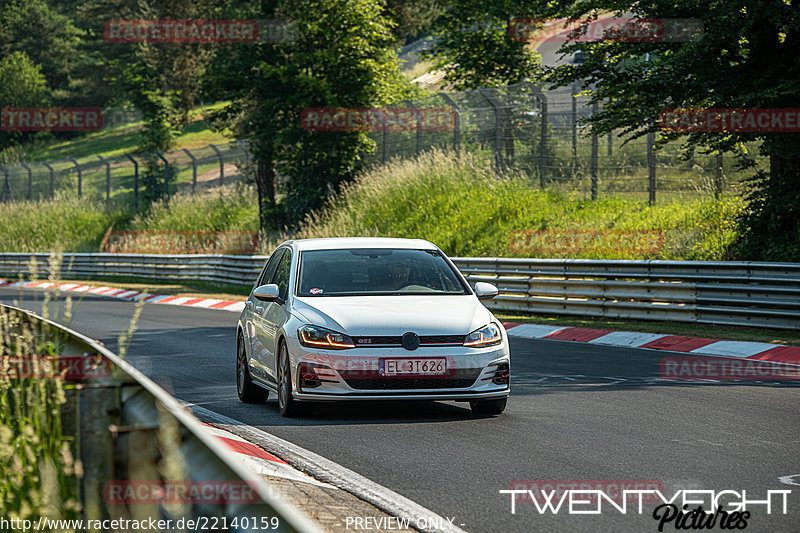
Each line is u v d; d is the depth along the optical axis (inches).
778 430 1157.7
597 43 2910.9
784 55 2559.1
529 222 3971.5
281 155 5182.1
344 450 1045.8
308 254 1424.7
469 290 1392.7
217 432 1118.4
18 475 589.3
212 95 5270.7
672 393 1478.8
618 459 993.5
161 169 6894.7
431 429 1176.2
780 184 2763.3
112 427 488.7
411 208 4498.0
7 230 6796.3
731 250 2903.5
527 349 2138.3
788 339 2101.4
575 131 4291.3
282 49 5162.4
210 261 4852.4
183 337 2465.6
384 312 1255.5
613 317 2662.4
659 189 3951.8
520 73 5684.1
